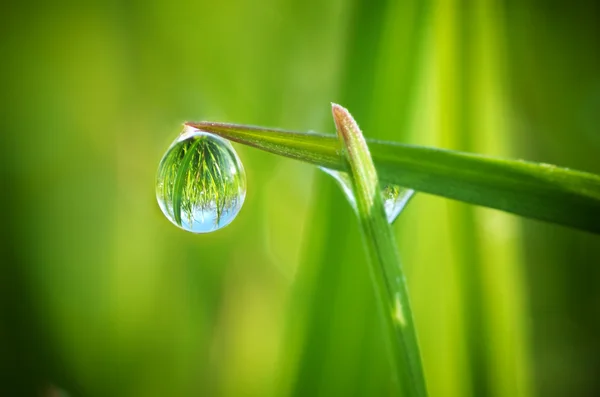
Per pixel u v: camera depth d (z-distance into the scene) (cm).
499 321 7
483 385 7
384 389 7
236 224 9
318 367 7
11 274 9
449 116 7
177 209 7
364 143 6
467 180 6
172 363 9
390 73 7
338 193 7
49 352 9
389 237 6
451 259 7
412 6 7
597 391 9
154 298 9
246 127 6
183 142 7
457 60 7
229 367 9
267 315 9
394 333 6
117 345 9
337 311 7
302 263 7
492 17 8
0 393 9
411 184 6
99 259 9
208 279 9
